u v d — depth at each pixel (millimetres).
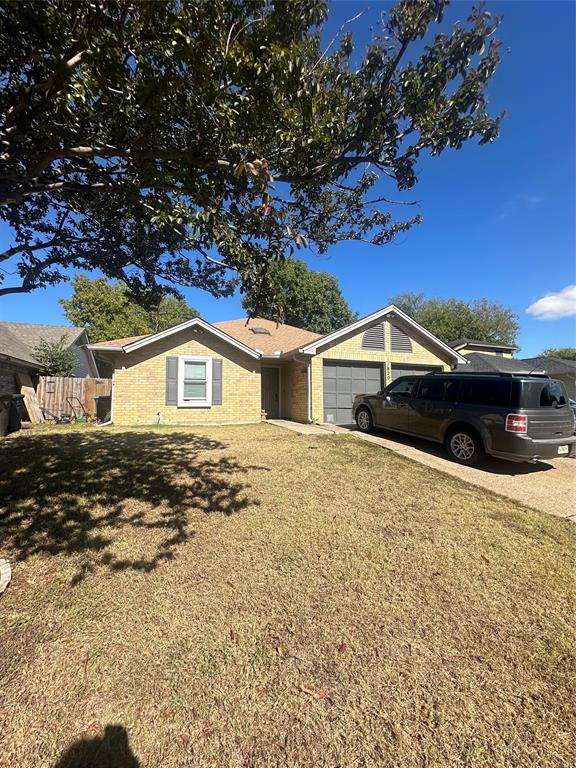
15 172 3125
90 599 2637
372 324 12625
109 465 5867
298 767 1592
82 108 2914
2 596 2637
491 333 36875
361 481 5426
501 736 1751
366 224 4293
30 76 2861
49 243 4637
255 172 2346
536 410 6141
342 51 3004
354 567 3170
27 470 5523
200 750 1645
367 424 9461
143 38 2328
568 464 7051
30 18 2119
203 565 3119
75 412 14250
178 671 2057
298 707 1868
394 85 2984
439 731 1767
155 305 5602
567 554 3561
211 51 2402
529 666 2178
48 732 1698
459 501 4805
